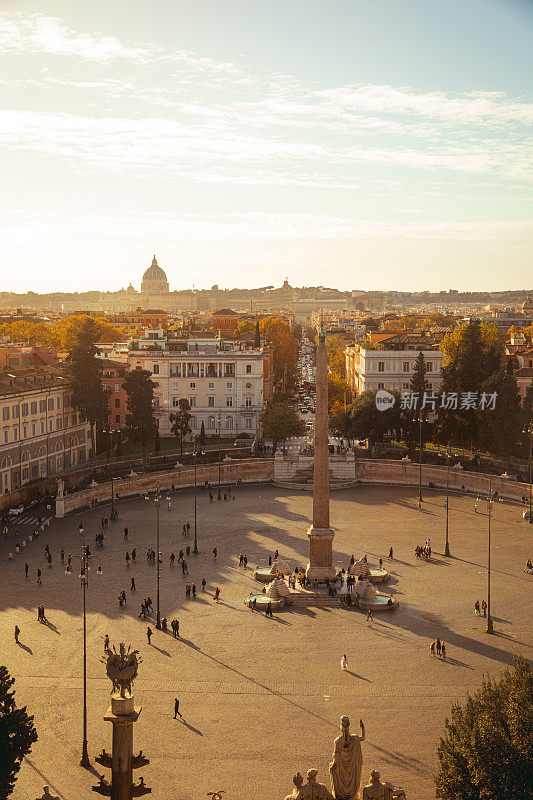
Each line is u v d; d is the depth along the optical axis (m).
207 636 65.94
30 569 83.50
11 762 37.69
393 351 158.00
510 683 37.16
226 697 54.69
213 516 107.38
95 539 95.19
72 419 130.62
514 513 109.00
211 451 140.62
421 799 41.84
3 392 109.88
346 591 77.00
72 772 45.06
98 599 74.62
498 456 130.38
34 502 110.69
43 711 52.62
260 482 131.00
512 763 34.47
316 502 80.12
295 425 141.62
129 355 159.12
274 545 93.44
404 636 65.94
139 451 143.50
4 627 67.12
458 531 99.94
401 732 49.69
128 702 28.80
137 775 44.56
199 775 44.69
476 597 75.62
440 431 140.25
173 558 86.31
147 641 64.50
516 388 127.44
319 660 60.97
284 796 42.41
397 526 102.38
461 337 146.62
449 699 54.28
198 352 159.00
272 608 72.81
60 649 62.62
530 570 83.19
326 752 47.31
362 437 139.88
